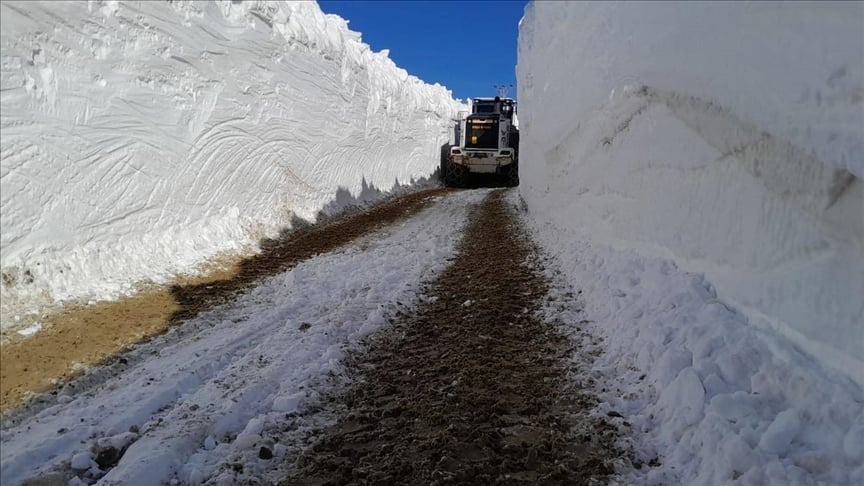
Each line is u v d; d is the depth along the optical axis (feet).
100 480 8.41
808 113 9.87
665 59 16.65
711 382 10.14
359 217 41.22
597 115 24.49
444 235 32.91
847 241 9.14
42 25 15.60
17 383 11.75
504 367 13.10
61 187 16.29
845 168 8.95
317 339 14.28
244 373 12.30
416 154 71.31
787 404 9.42
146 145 20.25
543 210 37.19
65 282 16.16
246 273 22.50
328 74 40.93
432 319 16.89
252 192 29.27
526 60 50.39
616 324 14.70
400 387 12.15
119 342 14.30
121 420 10.35
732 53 12.54
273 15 31.48
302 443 9.82
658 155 17.15
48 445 9.48
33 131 15.34
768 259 11.22
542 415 10.80
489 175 74.38
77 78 16.89
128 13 19.22
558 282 20.53
